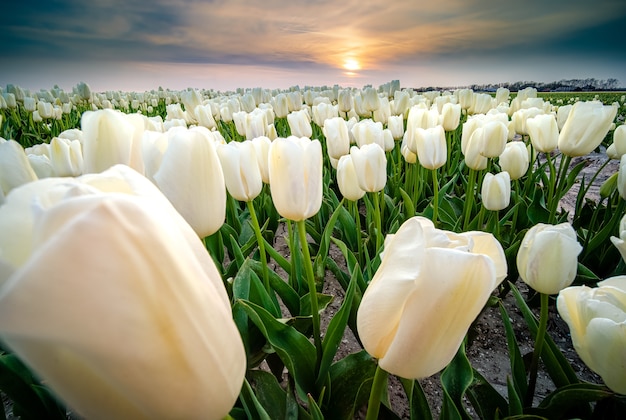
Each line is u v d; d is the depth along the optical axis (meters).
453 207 0.69
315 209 0.29
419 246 0.13
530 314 0.30
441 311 0.13
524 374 0.29
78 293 0.06
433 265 0.12
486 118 0.63
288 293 0.38
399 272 0.13
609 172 1.18
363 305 0.15
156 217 0.08
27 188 0.08
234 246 0.40
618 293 0.20
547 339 0.29
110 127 0.21
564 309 0.21
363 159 0.39
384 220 0.59
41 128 1.48
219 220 0.23
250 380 0.33
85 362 0.07
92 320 0.07
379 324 0.14
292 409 0.24
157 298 0.08
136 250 0.07
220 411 0.10
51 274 0.06
